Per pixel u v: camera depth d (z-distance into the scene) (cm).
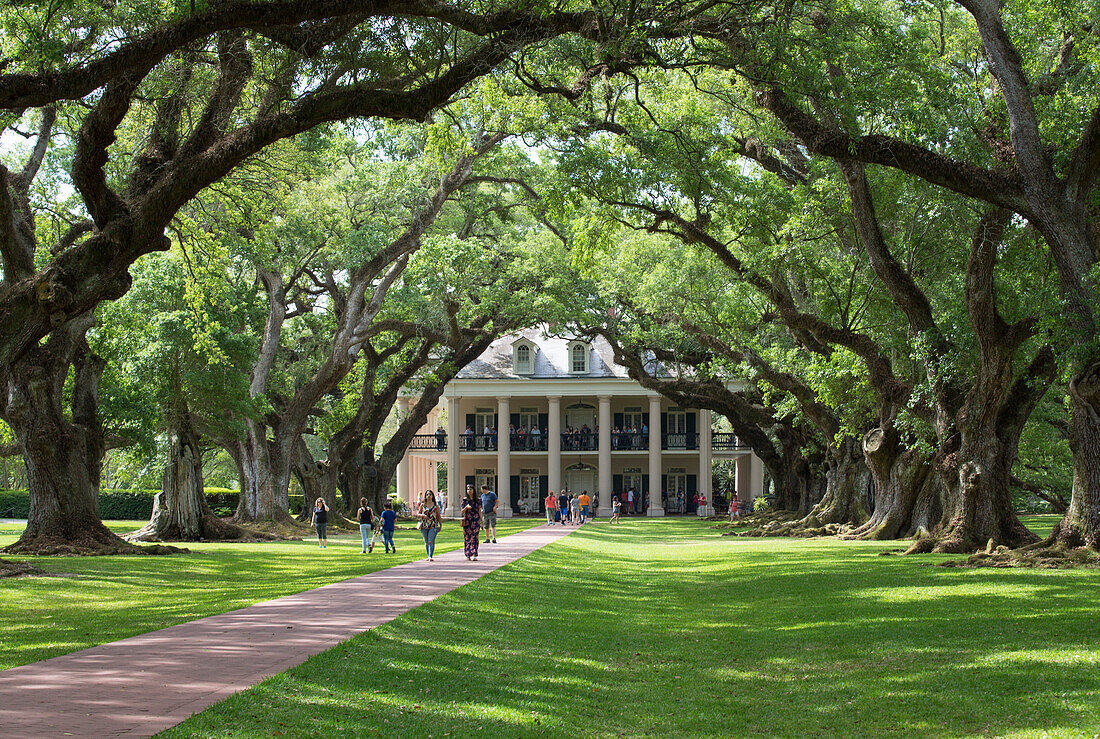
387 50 1521
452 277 3756
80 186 1612
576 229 2588
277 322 3878
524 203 4091
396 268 3875
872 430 2977
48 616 1295
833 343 2597
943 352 2167
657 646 1154
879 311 2602
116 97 1534
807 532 3384
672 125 2342
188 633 1067
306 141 2711
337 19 1492
